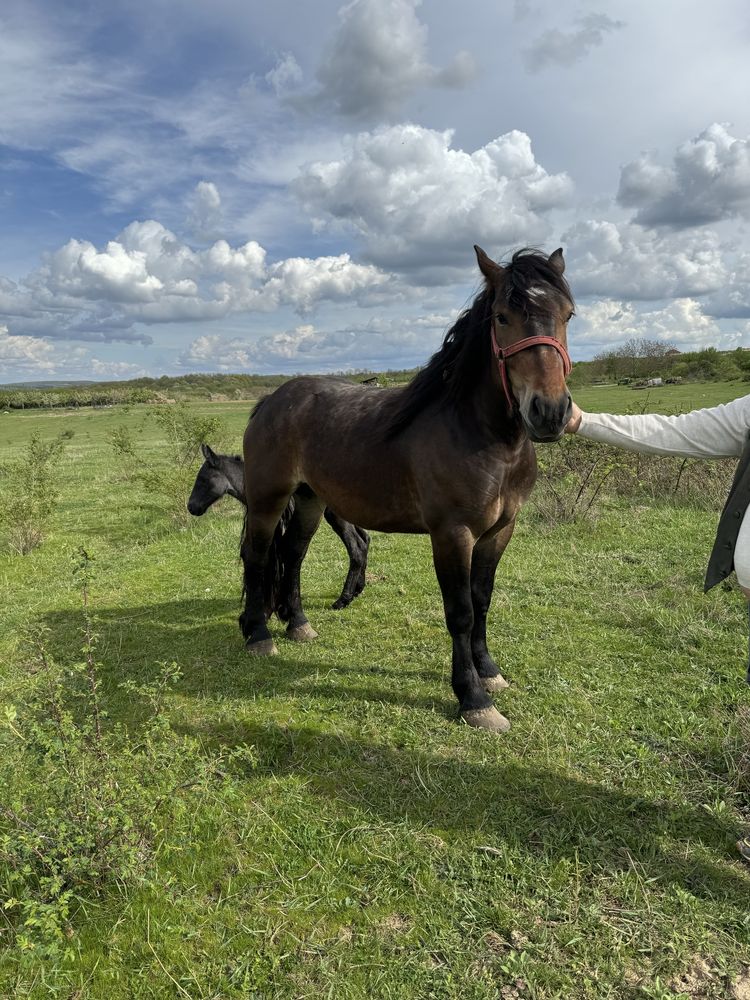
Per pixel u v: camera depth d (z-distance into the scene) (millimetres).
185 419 12945
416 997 1795
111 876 2189
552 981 1827
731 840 2338
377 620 4867
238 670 4086
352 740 3135
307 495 4469
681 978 1832
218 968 1907
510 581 5422
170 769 2385
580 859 2266
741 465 2021
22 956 1834
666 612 4449
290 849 2383
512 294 2650
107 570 6816
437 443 3148
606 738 3029
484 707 3246
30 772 2631
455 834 2422
